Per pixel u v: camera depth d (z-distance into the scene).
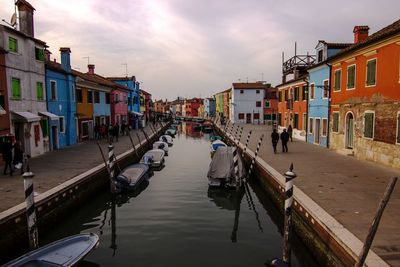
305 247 8.91
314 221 8.28
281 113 36.84
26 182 7.78
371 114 16.44
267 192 14.15
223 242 9.49
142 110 59.53
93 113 31.62
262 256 8.60
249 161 18.86
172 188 15.91
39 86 20.91
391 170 14.21
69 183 12.21
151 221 11.25
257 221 11.44
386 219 8.05
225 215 12.06
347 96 19.39
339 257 6.76
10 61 17.33
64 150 22.45
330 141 22.17
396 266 5.74
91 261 8.32
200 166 22.14
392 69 14.57
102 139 30.69
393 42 14.41
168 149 30.92
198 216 11.82
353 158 17.83
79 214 12.45
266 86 65.25
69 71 25.19
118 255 8.66
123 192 14.81
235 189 15.25
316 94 24.72
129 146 25.41
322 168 14.76
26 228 9.21
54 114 22.67
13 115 17.48
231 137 32.81
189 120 105.56
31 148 19.12
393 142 14.62
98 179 15.13
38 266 6.88
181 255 8.63
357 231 7.24
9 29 17.14
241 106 61.41
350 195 10.22
